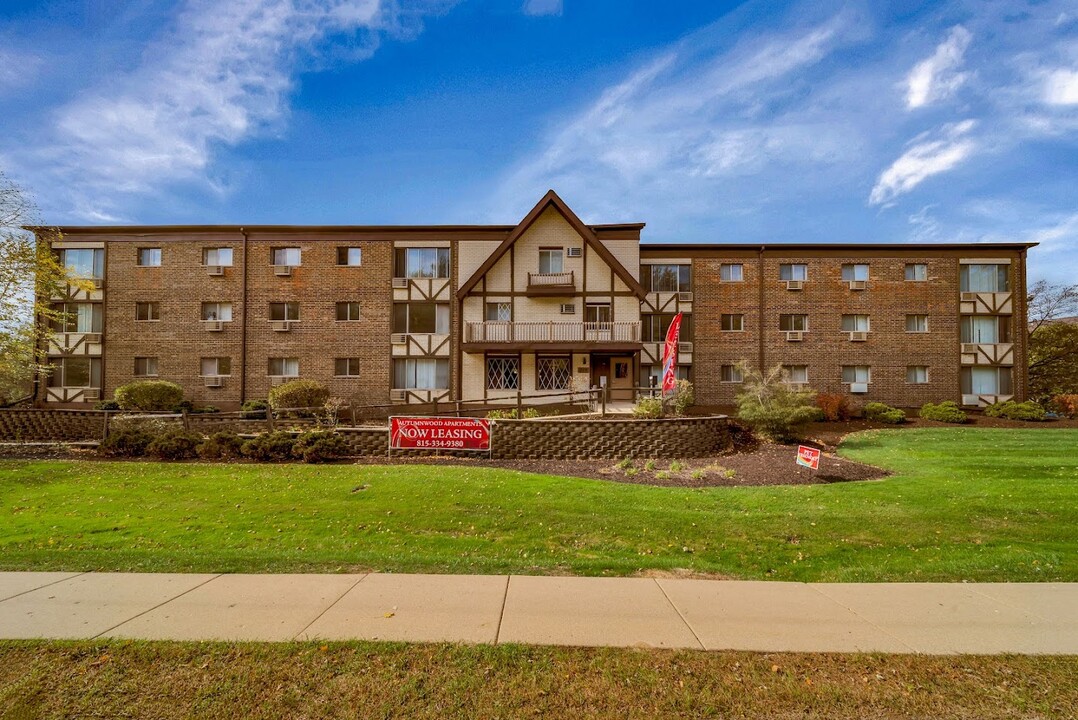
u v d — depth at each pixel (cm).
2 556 604
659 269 2611
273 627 414
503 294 2309
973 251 2522
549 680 342
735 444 1575
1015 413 2216
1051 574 559
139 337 2412
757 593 499
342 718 305
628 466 1231
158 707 314
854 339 2525
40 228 2042
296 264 2433
